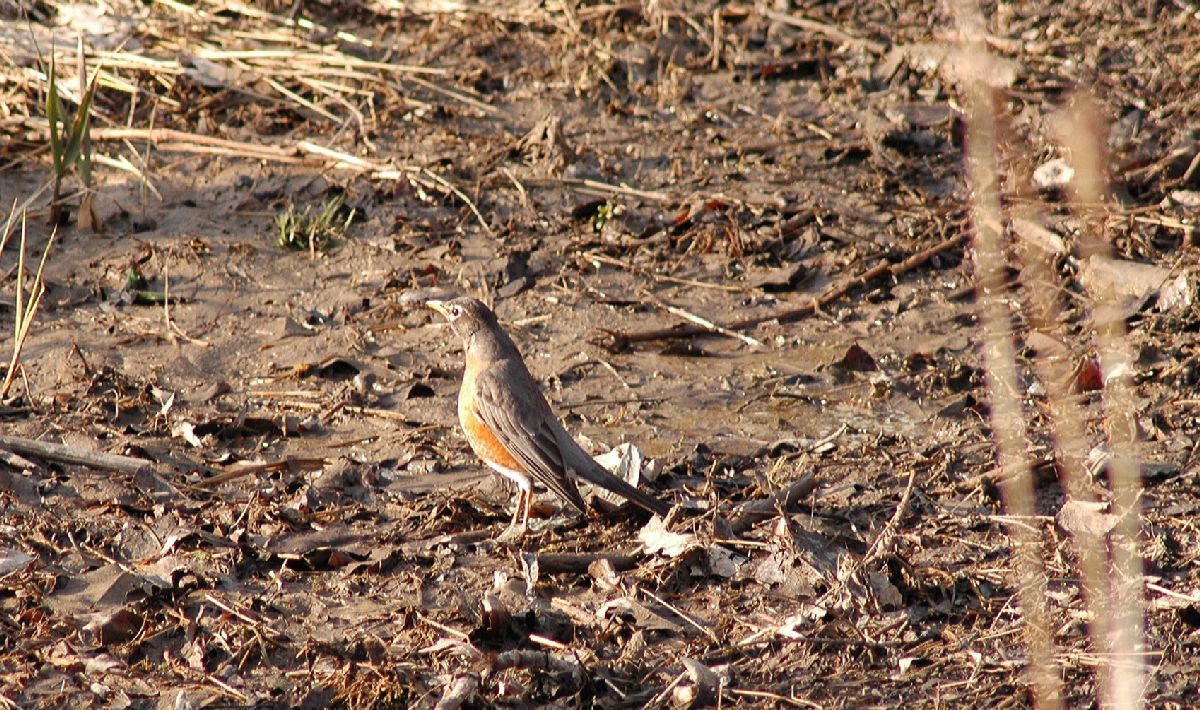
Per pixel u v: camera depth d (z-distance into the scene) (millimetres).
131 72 17625
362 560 9367
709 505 9977
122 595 8852
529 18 19828
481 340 10203
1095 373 11891
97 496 9961
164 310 13117
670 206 15328
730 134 17094
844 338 13023
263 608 8781
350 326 12969
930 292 13797
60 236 14305
